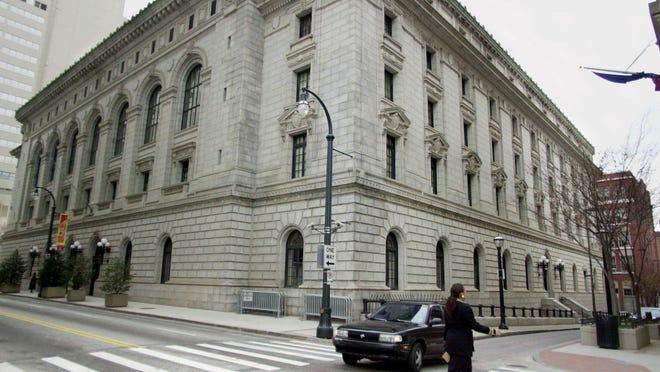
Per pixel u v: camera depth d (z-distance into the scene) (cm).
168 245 3338
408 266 2634
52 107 5809
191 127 3397
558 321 3619
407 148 2841
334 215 2414
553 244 4819
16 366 962
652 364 1285
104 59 4744
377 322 1216
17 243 5772
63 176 5141
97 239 4128
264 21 3228
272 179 2853
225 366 1030
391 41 2886
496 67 4112
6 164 10438
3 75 10506
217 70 3262
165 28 3984
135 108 4047
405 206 2702
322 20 2809
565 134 5766
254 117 3038
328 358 1236
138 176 3866
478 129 3803
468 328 728
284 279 2662
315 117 2694
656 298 6050
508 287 3844
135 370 957
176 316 2316
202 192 3069
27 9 11050
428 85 3216
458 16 3781
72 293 3253
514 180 4319
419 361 1120
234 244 2781
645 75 1092
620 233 2519
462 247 3209
